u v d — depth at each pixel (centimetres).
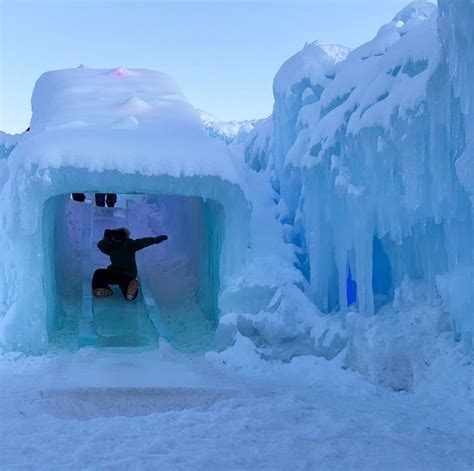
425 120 897
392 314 987
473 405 772
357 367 948
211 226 1233
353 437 650
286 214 1263
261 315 1055
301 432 655
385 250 1064
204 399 825
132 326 1190
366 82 1063
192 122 1203
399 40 1025
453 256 901
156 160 1060
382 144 956
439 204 892
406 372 892
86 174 1036
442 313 916
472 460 600
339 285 1076
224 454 597
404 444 639
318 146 1129
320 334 1034
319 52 1299
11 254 1028
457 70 809
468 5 786
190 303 1343
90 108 1233
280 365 1005
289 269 1124
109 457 586
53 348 1069
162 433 657
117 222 1725
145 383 870
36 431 668
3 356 988
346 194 1024
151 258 1549
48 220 1124
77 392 814
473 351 857
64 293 1337
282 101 1308
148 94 1334
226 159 1105
